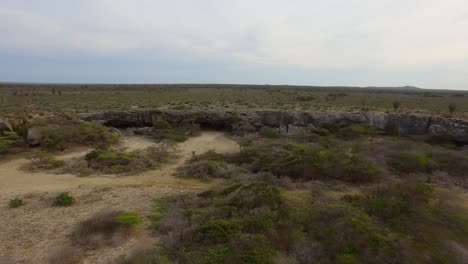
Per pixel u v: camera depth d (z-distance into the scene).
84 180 18.47
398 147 25.12
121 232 11.61
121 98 54.69
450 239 10.19
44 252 10.54
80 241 10.99
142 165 21.36
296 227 10.95
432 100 53.91
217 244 10.14
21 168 20.94
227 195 14.66
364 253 9.11
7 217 13.29
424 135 31.55
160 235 11.45
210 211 12.48
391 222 11.10
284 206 12.52
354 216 11.09
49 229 12.17
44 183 17.91
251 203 12.84
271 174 18.84
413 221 11.08
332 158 20.03
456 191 17.45
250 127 34.97
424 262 8.97
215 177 19.34
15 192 16.42
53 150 25.44
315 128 33.19
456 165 21.05
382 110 39.28
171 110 38.44
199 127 36.75
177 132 33.75
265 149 23.22
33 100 48.72
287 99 54.84
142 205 14.41
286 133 33.28
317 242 9.92
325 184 17.78
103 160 21.62
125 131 34.66
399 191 13.55
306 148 22.98
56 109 38.62
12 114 32.50
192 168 20.33
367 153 23.23
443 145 28.81
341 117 35.12
